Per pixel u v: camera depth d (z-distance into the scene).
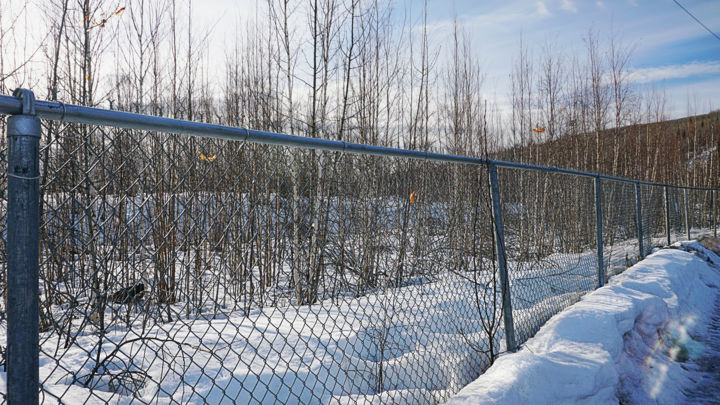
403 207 2.43
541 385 2.51
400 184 2.39
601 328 3.48
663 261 6.96
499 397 2.22
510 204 4.39
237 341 2.84
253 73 8.53
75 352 2.09
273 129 7.27
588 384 2.74
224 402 2.27
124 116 1.28
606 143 16.14
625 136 16.78
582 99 14.34
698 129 25.56
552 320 3.67
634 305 4.18
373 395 2.40
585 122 14.44
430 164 2.63
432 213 2.66
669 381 3.75
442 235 2.77
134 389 2.07
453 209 2.85
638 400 3.29
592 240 5.25
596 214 5.32
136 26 6.61
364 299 2.68
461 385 2.66
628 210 7.28
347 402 2.30
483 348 3.08
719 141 22.83
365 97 7.61
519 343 3.27
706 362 4.36
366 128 7.51
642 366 3.75
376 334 2.82
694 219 14.70
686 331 4.94
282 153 1.76
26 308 1.08
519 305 3.78
